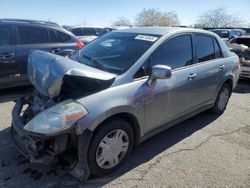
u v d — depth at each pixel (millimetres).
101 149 2904
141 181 2990
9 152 3412
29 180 2898
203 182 3045
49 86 2699
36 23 6172
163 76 3061
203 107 4578
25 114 3240
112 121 2930
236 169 3340
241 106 5973
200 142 4016
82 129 2617
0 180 2877
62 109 2621
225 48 5082
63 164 3180
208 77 4398
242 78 8453
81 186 2844
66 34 6629
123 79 3061
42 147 2736
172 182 3010
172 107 3719
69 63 2818
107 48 3719
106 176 3041
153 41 3555
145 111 3264
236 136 4312
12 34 5754
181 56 3895
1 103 5297
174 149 3750
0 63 5539
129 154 3283
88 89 2838
